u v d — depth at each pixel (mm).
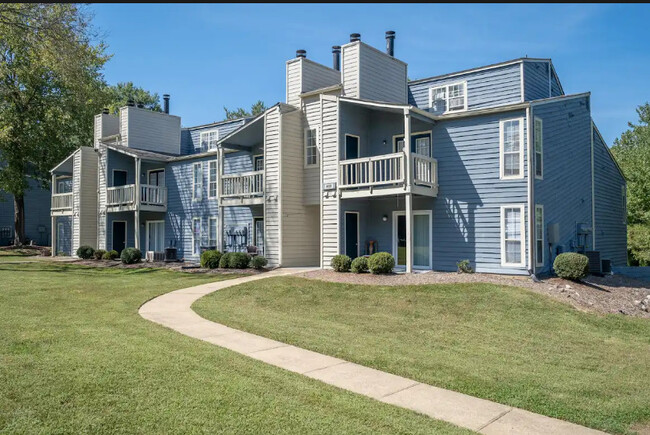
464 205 15406
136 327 8602
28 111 30078
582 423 5066
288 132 18359
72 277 16375
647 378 6801
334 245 16672
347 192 16203
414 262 16688
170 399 5137
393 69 19438
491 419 5070
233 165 22250
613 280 15844
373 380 6223
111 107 46406
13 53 28891
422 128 16469
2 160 30688
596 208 19719
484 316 10383
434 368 6836
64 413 4738
